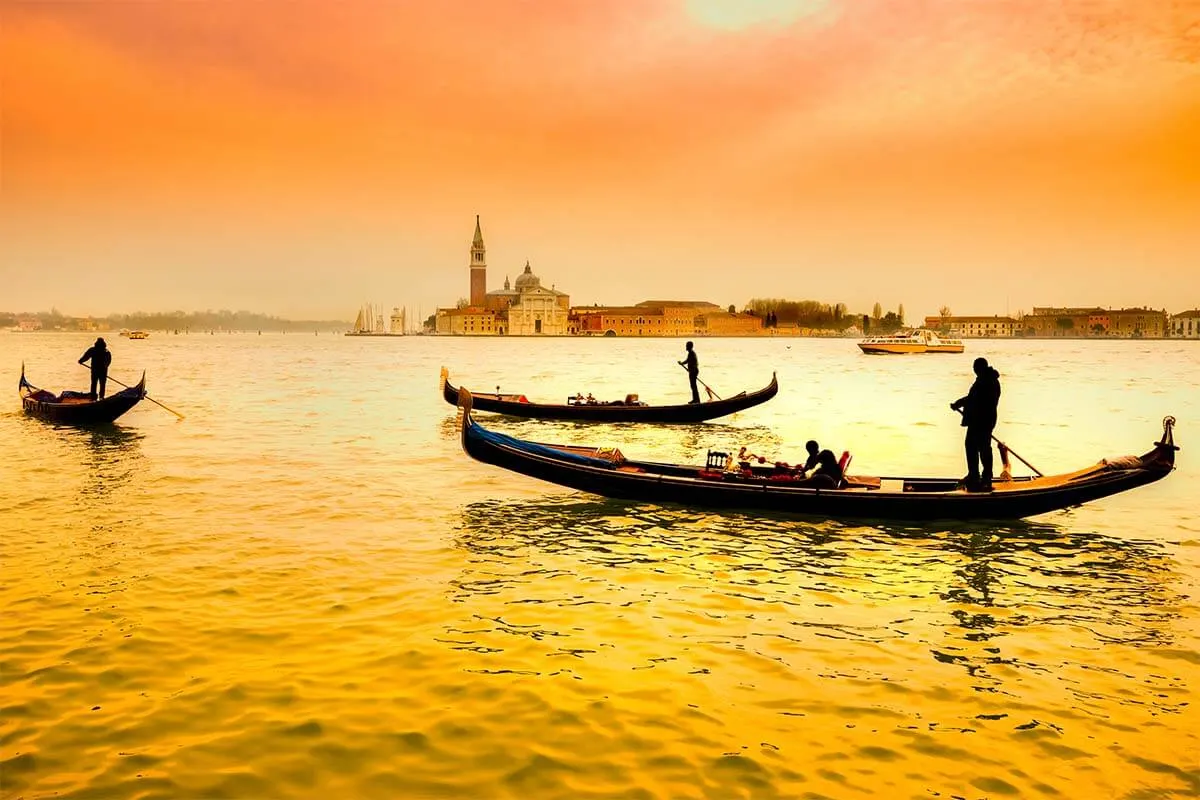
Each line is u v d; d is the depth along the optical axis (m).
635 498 13.55
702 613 8.77
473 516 13.13
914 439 22.72
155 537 11.50
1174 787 5.52
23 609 8.55
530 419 28.23
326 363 79.81
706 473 13.50
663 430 25.23
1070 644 7.96
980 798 5.39
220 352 117.88
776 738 6.11
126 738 6.05
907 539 11.86
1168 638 8.12
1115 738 6.15
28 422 25.14
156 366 70.94
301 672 7.14
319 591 9.29
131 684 6.88
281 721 6.30
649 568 10.41
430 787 5.48
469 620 8.45
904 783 5.55
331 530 12.10
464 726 6.24
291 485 15.47
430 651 7.61
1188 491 15.14
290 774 5.61
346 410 30.33
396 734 6.12
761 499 12.95
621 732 6.17
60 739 6.02
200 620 8.32
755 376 59.84
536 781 5.54
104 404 23.69
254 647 7.66
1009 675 7.23
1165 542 11.72
